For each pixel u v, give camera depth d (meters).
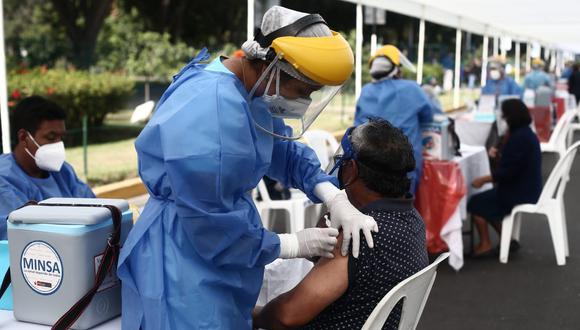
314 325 1.99
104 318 1.91
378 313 1.79
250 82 1.78
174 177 1.63
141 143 1.74
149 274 1.73
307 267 2.40
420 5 9.91
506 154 5.11
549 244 5.83
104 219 1.86
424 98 5.08
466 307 4.27
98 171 8.57
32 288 1.86
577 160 11.09
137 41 18.25
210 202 1.64
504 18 12.71
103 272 1.85
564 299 4.41
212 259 1.70
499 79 10.69
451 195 4.84
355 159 2.00
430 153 5.06
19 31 20.45
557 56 36.66
